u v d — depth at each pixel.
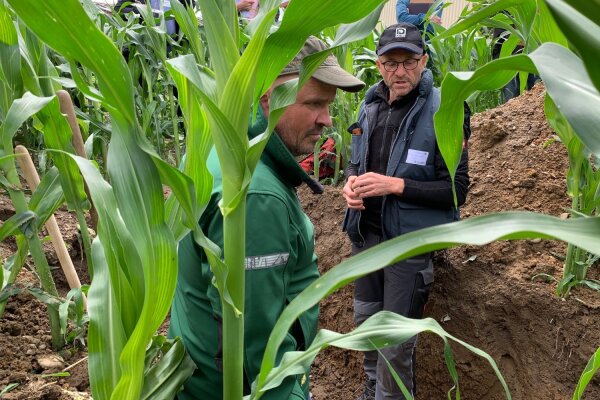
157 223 0.90
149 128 4.38
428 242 0.66
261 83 0.98
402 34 2.41
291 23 0.85
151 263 0.88
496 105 5.24
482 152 3.90
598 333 2.70
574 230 0.58
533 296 2.87
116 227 0.97
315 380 3.63
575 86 0.63
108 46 0.78
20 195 1.85
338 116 4.36
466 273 3.16
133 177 0.88
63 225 3.23
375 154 2.69
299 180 1.47
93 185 0.95
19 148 1.85
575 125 0.59
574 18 0.47
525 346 2.89
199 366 1.41
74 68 0.87
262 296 1.29
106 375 1.03
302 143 1.54
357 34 1.00
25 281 2.49
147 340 0.94
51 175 1.90
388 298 2.65
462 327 3.10
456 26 1.04
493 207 3.46
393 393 2.64
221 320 1.29
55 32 0.75
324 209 4.13
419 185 2.45
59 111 1.65
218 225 1.27
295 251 1.40
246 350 1.31
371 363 3.04
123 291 1.01
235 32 0.97
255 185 1.30
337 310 3.66
